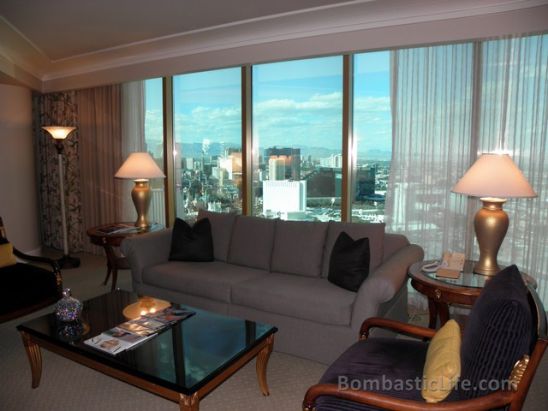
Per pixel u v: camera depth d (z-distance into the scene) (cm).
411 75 347
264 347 229
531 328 142
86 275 466
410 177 355
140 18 374
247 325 235
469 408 140
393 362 187
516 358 140
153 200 514
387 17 335
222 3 339
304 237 327
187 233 363
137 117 511
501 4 298
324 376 182
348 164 385
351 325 256
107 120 532
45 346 223
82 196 574
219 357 199
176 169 501
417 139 350
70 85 548
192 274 324
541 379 251
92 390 243
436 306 265
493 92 317
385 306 273
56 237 596
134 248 346
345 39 358
